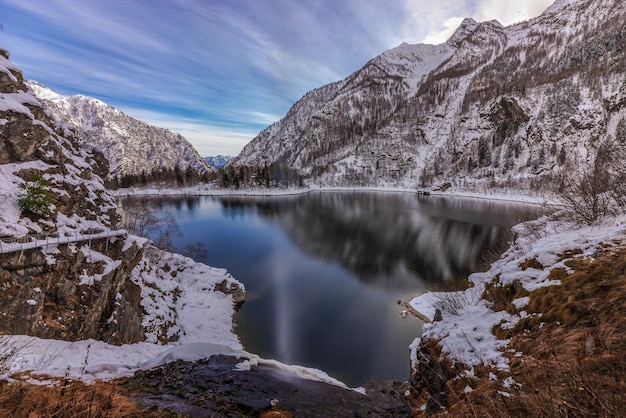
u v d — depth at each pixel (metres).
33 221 15.77
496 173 147.75
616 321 5.19
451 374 7.02
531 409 4.13
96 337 15.24
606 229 9.45
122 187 155.25
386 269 40.22
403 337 23.66
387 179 192.38
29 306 12.95
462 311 10.12
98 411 5.62
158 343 18.52
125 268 18.59
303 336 23.83
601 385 3.95
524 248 15.26
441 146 199.38
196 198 132.12
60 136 22.19
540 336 6.31
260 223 74.62
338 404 8.85
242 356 11.87
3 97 18.33
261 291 33.38
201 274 31.19
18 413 5.32
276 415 7.07
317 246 52.59
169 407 6.33
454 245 51.09
